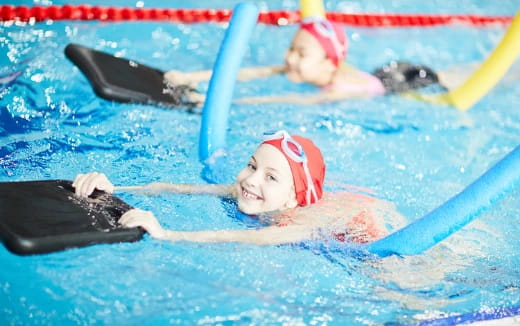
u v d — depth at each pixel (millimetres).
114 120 3965
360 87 4844
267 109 4438
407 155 4074
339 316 2582
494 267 3010
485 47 5879
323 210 3262
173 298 2549
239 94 4613
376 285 2795
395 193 3623
